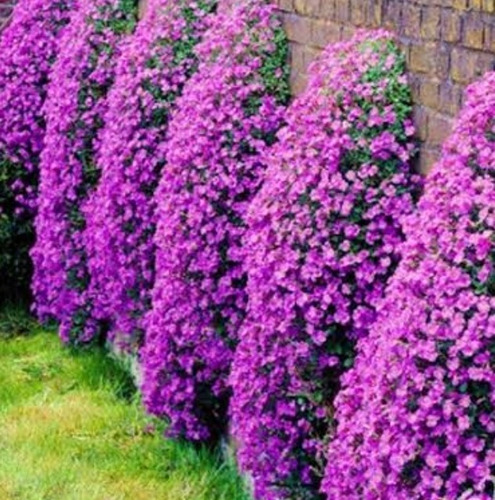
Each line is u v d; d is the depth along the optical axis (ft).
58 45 28.68
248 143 19.70
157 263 21.25
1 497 20.75
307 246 16.80
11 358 27.66
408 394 13.62
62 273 26.91
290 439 17.70
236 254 19.66
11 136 29.45
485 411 13.25
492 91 13.82
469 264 13.37
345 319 16.61
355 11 17.67
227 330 20.27
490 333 12.98
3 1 34.22
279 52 20.04
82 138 26.04
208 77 20.36
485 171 13.71
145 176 22.45
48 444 22.72
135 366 25.14
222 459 21.59
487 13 14.35
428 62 15.84
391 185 16.35
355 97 16.65
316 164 16.66
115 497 20.72
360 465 14.74
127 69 22.82
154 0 23.02
